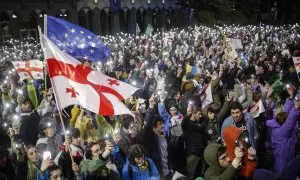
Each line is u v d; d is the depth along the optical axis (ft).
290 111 21.65
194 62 59.77
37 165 17.76
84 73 19.47
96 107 18.81
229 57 56.44
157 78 42.19
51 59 18.63
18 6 118.52
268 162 23.77
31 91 33.14
